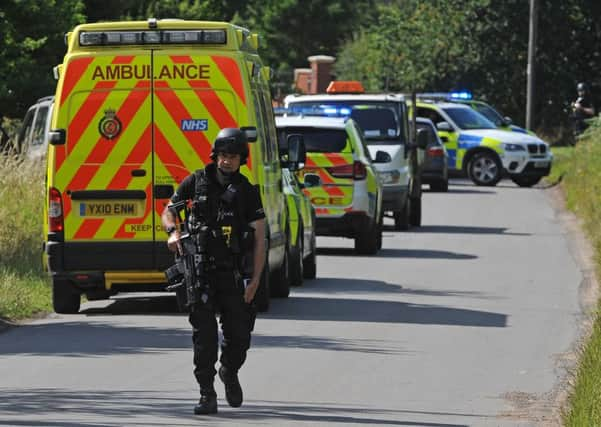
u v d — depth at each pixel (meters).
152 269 53.25
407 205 95.31
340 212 77.12
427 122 132.75
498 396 38.84
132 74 53.00
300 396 38.34
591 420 31.75
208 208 35.03
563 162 151.75
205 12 182.75
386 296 61.56
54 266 53.34
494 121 151.75
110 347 46.62
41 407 36.31
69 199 53.25
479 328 52.12
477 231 95.25
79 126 53.12
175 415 35.38
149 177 53.00
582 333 50.69
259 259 35.38
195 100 52.88
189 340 48.22
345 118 79.31
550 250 82.62
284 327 51.56
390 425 34.53
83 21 130.00
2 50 123.06
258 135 53.75
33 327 51.59
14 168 80.31
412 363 44.16
